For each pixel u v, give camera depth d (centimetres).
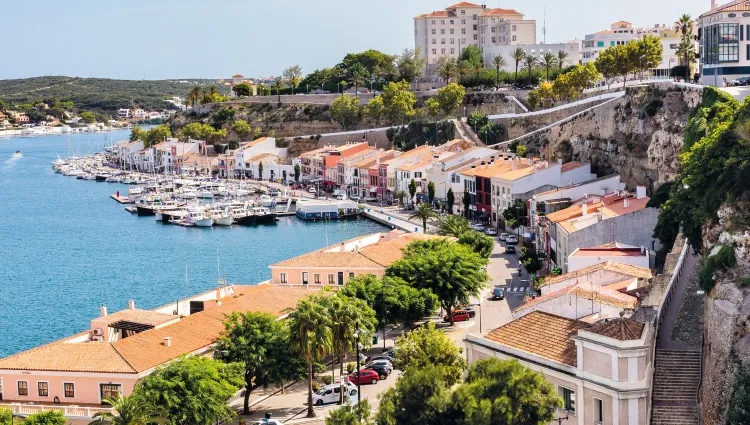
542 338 10238
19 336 18688
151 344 12775
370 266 17738
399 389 8712
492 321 16000
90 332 14062
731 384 9181
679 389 9850
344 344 12250
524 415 8400
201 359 11581
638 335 9025
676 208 14775
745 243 10606
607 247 16662
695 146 13488
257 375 12238
